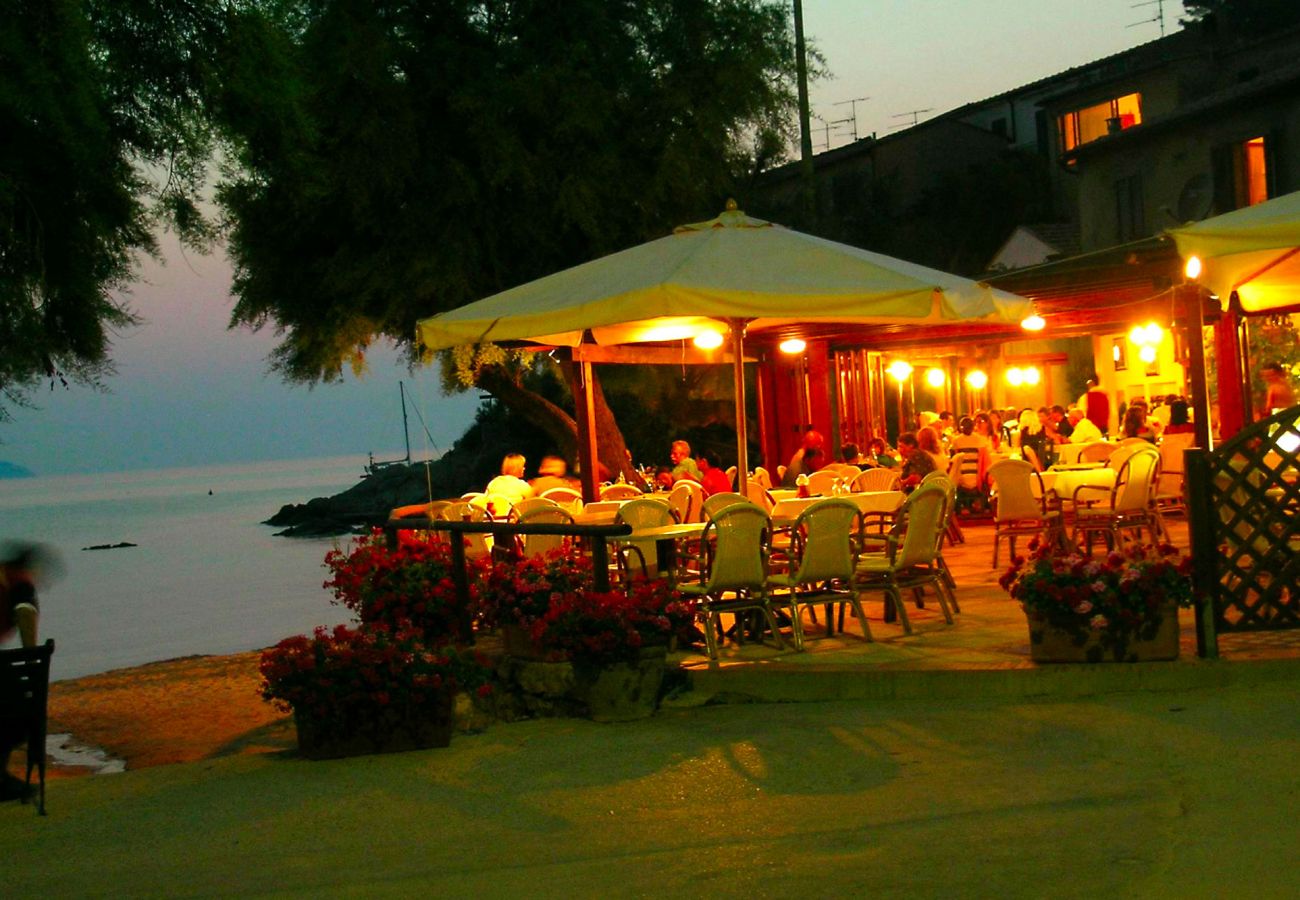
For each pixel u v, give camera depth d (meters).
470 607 9.47
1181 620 8.95
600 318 8.76
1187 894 4.07
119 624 22.86
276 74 9.55
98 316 9.24
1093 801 5.31
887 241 41.50
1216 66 29.81
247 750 9.48
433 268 20.42
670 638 8.45
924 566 9.87
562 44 21.25
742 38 22.58
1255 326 18.92
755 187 24.39
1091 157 29.17
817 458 15.34
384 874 5.00
